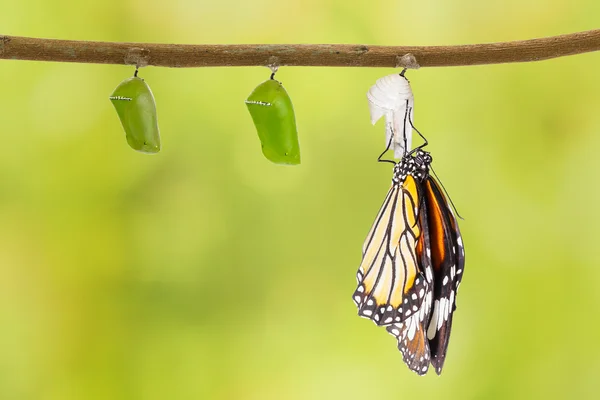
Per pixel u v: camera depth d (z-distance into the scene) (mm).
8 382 658
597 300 680
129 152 682
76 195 676
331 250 690
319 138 688
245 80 686
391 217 496
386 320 496
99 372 672
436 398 679
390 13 692
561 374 679
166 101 684
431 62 474
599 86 686
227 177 689
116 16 682
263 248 689
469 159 695
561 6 686
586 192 684
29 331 666
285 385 682
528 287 689
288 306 690
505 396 679
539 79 693
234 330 686
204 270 686
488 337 687
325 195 691
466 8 692
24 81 674
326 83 686
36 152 674
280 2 691
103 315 675
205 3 688
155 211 684
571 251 687
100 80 682
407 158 491
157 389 677
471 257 693
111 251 678
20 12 669
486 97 695
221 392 681
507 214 693
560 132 691
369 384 679
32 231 670
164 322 682
